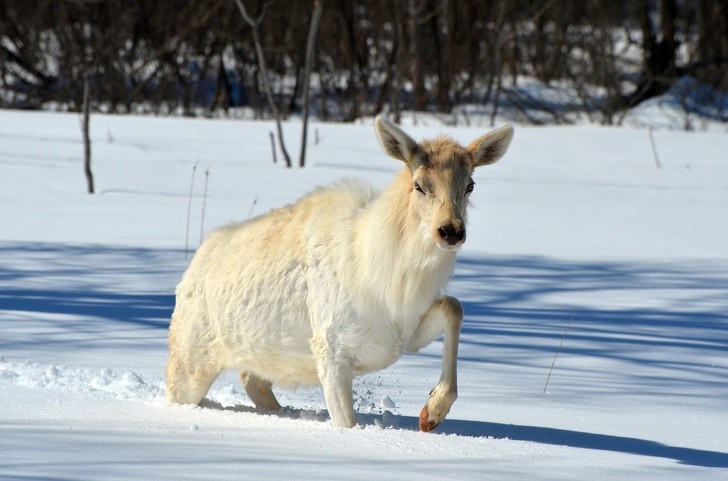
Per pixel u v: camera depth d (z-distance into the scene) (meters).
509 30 114.50
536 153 69.94
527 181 57.72
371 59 117.38
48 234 36.56
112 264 31.53
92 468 12.02
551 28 128.88
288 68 121.38
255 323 17.00
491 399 18.44
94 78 108.44
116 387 18.75
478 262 34.22
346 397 16.31
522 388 19.33
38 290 27.50
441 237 15.08
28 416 15.98
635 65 119.56
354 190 17.39
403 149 15.96
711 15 122.06
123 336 22.83
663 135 81.25
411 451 13.96
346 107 110.69
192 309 17.86
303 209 17.44
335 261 16.45
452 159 15.85
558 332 24.61
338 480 11.98
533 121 104.19
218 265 17.72
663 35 115.12
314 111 111.69
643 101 114.25
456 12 110.62
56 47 110.38
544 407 17.86
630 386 19.61
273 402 18.62
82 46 106.44
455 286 30.34
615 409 17.77
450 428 16.16
